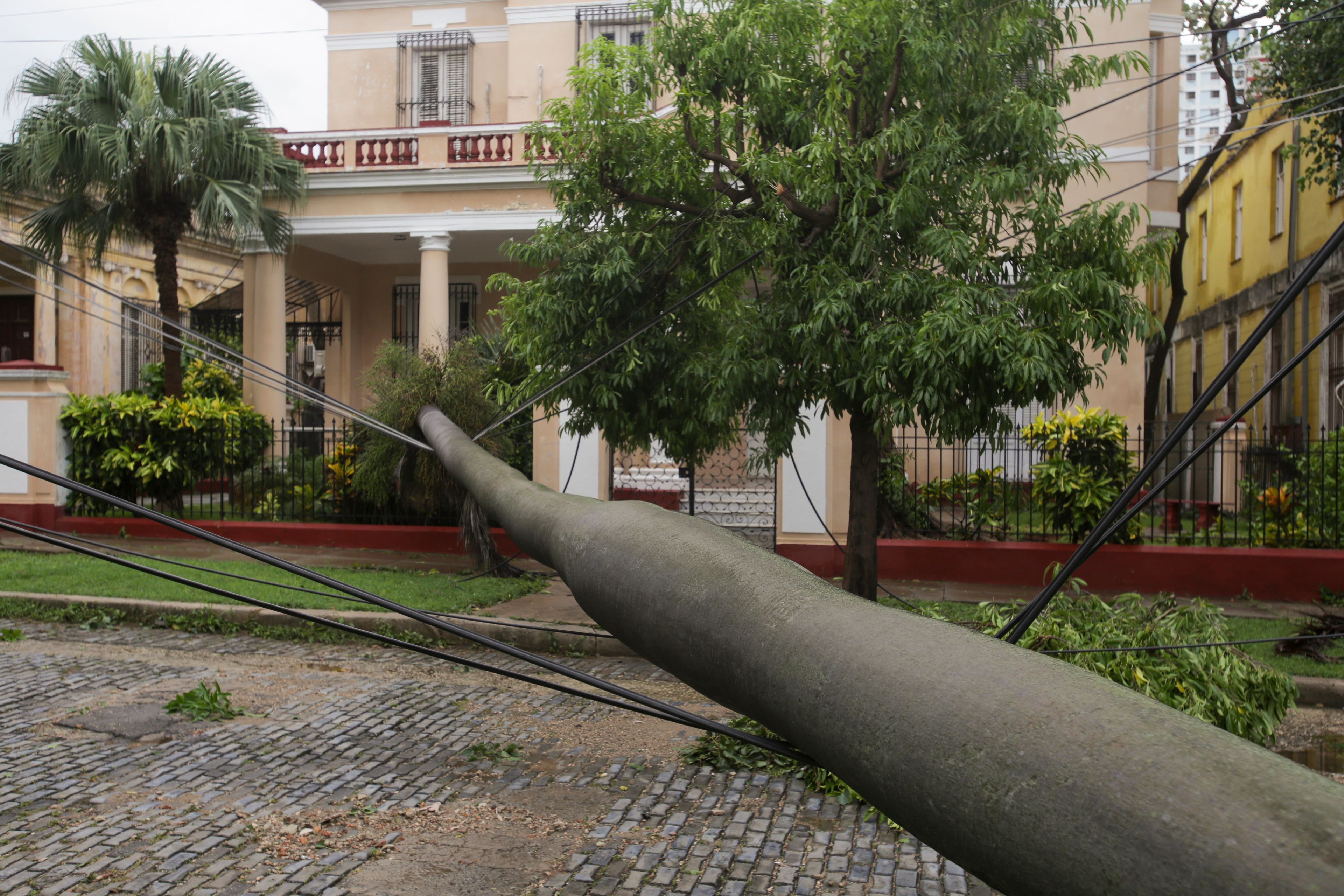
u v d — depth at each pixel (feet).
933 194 20.58
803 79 21.68
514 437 39.88
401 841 12.89
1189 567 32.78
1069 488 32.94
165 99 43.27
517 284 23.91
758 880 11.85
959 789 3.88
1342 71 41.60
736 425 25.88
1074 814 3.48
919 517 37.96
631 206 23.26
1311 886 2.89
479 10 65.26
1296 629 25.46
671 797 14.65
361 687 20.68
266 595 27.96
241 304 66.44
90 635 25.22
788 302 21.16
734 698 5.70
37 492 41.83
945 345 18.48
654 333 22.65
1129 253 20.39
